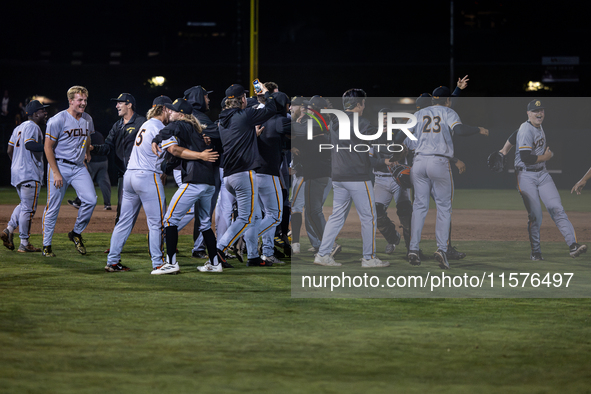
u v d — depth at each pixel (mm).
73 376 14812
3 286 24953
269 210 30219
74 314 20562
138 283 25781
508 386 14477
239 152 28297
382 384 14539
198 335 18281
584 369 15641
